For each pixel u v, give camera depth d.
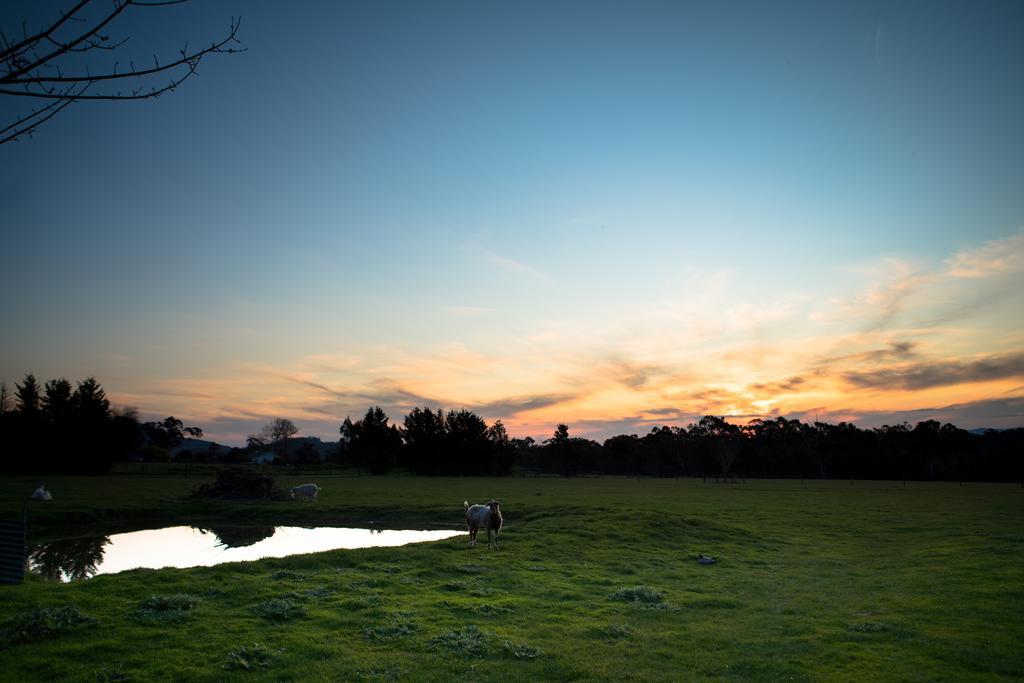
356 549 26.22
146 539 37.66
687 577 23.03
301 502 56.41
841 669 12.53
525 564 24.22
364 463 142.88
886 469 144.38
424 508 51.97
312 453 165.62
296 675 11.95
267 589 18.77
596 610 17.38
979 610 17.19
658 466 161.38
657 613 17.16
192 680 11.63
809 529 38.03
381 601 17.81
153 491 63.53
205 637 14.14
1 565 19.14
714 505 55.06
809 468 152.88
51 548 33.97
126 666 12.30
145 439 175.50
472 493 70.31
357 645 13.84
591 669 12.49
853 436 170.12
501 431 145.50
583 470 172.50
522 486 90.00
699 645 14.20
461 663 12.73
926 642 14.23
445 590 19.73
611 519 37.47
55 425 96.25
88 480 79.00
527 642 14.20
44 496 50.16
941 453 160.75
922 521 41.75
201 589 18.67
